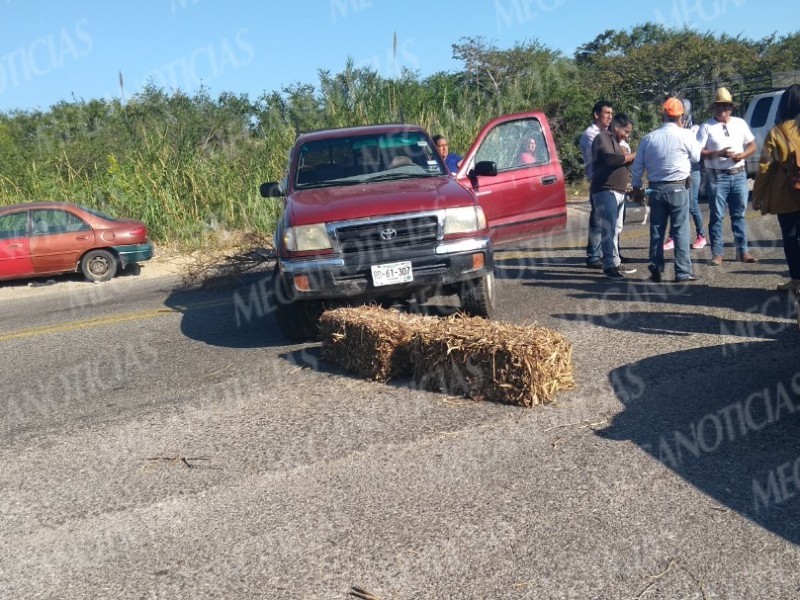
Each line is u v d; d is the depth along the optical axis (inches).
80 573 146.5
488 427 197.9
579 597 127.4
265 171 694.5
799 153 274.5
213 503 169.6
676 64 1270.9
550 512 153.9
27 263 536.4
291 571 140.8
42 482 189.8
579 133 878.4
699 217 436.5
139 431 218.2
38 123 968.9
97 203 701.3
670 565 134.3
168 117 781.9
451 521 153.2
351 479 174.7
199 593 136.5
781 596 124.4
